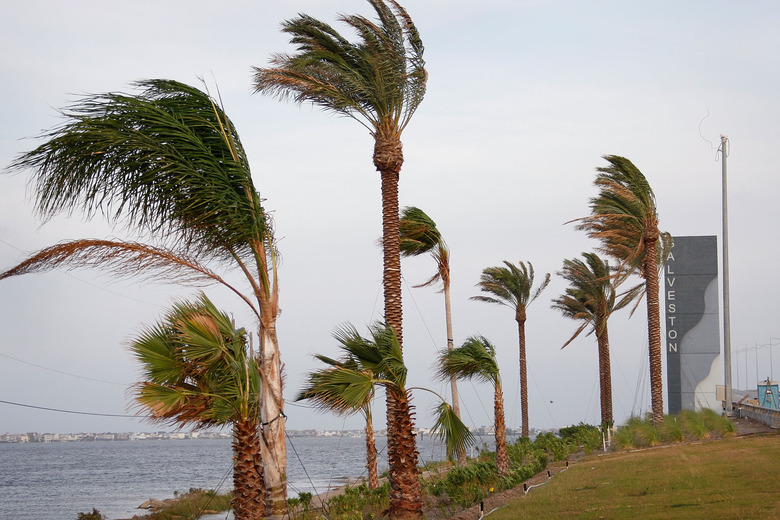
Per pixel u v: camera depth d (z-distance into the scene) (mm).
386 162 21328
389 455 17766
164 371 13133
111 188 13281
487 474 22875
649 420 34406
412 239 29578
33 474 92062
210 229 13805
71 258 12891
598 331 48969
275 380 14273
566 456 29625
